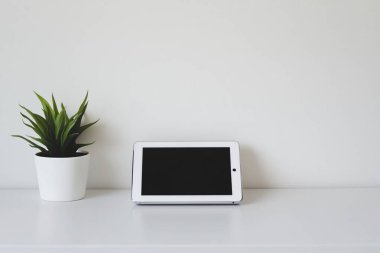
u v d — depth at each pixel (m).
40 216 0.85
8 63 1.06
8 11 1.05
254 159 1.08
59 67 1.06
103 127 1.08
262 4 1.06
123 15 1.06
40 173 0.96
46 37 1.06
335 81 1.07
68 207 0.92
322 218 0.84
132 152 1.08
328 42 1.07
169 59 1.07
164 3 1.05
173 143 0.99
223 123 1.08
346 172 1.09
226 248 0.69
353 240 0.71
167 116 1.07
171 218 0.84
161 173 0.96
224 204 0.95
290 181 1.09
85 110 1.06
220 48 1.06
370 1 1.06
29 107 1.07
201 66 1.07
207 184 0.95
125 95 1.07
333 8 1.06
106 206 0.93
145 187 0.95
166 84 1.07
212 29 1.06
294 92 1.07
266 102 1.08
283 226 0.79
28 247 0.68
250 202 0.96
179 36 1.06
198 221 0.82
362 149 1.08
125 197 1.01
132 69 1.07
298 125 1.08
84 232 0.75
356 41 1.07
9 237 0.72
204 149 0.99
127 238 0.72
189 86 1.07
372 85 1.07
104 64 1.06
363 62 1.07
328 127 1.08
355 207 0.92
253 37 1.06
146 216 0.85
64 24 1.06
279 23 1.06
